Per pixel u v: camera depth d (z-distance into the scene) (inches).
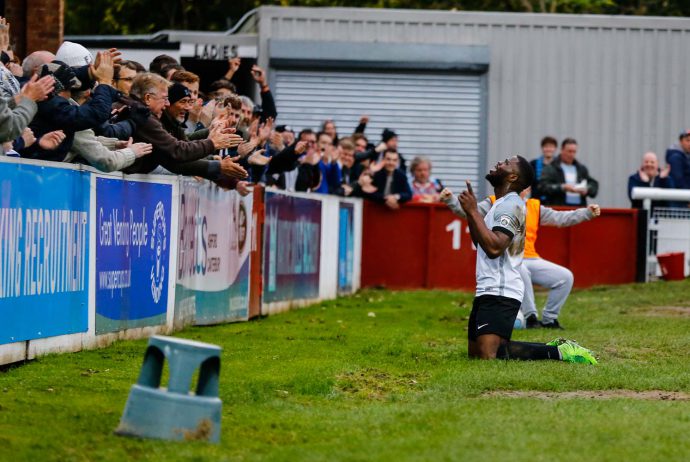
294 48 2060.8
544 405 687.7
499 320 919.0
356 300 1631.4
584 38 2098.9
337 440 595.8
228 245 1202.0
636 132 2107.5
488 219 933.2
